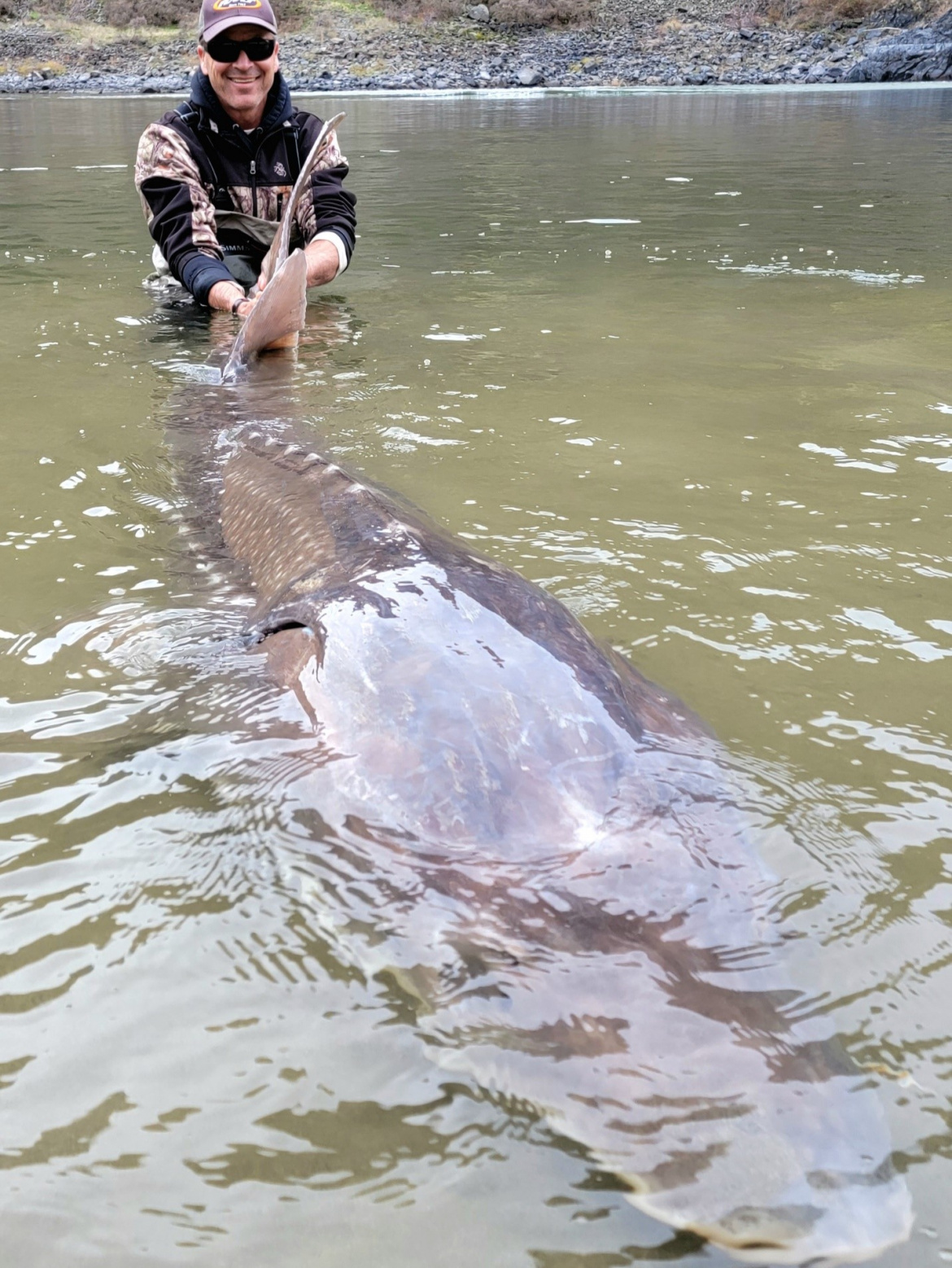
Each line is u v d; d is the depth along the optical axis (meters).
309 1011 1.56
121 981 1.63
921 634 2.61
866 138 15.51
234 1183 1.34
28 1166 1.37
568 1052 1.39
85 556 3.10
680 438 4.07
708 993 1.45
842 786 2.00
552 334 5.58
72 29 28.98
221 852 1.85
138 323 5.75
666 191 10.62
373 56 27.47
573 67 27.59
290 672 2.21
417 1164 1.36
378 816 1.77
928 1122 1.36
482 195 10.41
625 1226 1.28
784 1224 1.20
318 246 6.23
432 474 3.67
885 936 1.63
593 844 1.67
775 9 29.97
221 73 6.01
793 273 7.02
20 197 10.34
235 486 3.35
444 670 1.97
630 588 2.82
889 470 3.74
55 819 1.96
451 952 1.55
